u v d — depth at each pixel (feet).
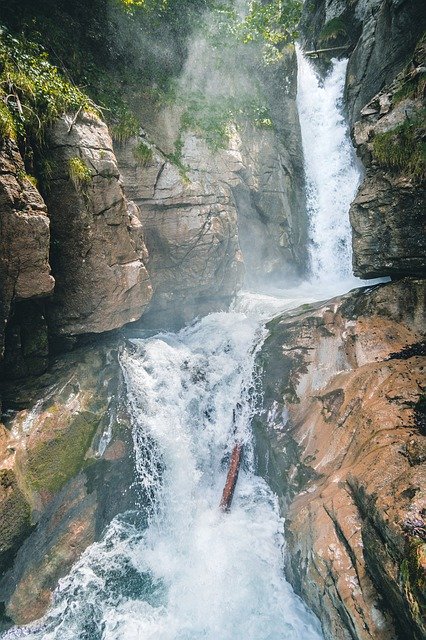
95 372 20.90
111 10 26.40
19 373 18.58
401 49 33.24
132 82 26.86
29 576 16.30
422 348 20.10
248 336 25.53
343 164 38.81
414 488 12.90
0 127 15.57
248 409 22.82
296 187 38.96
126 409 20.86
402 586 11.09
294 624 15.71
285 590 16.56
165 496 20.88
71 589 17.07
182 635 16.06
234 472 21.17
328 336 22.43
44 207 16.92
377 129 24.29
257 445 21.71
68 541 17.58
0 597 15.52
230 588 17.34
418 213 21.93
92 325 20.83
